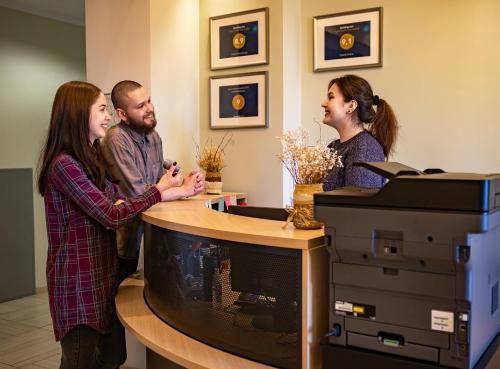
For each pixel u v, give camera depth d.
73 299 1.83
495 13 3.00
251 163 3.56
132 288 2.30
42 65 4.93
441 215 1.07
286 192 3.49
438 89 3.18
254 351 1.42
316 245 1.32
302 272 1.29
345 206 1.20
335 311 1.25
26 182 4.77
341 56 3.46
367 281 1.19
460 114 3.12
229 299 1.50
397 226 1.13
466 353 1.08
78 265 1.83
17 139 4.71
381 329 1.18
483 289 1.15
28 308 4.43
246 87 3.54
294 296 1.32
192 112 3.69
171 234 1.76
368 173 1.83
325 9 3.53
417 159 3.26
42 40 4.92
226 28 3.60
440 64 3.17
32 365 3.21
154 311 1.94
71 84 1.87
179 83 3.53
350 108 2.03
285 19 3.41
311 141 3.62
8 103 4.62
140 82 3.28
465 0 3.08
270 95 3.46
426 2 3.19
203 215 1.91
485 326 1.19
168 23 3.39
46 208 1.85
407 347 1.15
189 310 1.66
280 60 3.41
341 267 1.23
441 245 1.08
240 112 3.57
